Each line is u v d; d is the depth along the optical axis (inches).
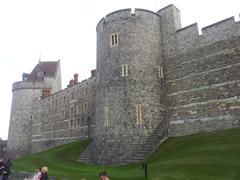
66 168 1155.3
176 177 730.8
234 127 1054.4
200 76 1202.6
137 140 1186.0
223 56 1138.0
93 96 1971.0
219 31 1172.5
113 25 1353.3
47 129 2561.5
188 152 966.4
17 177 1061.1
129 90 1248.8
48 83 2962.6
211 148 922.1
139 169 932.0
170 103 1298.0
